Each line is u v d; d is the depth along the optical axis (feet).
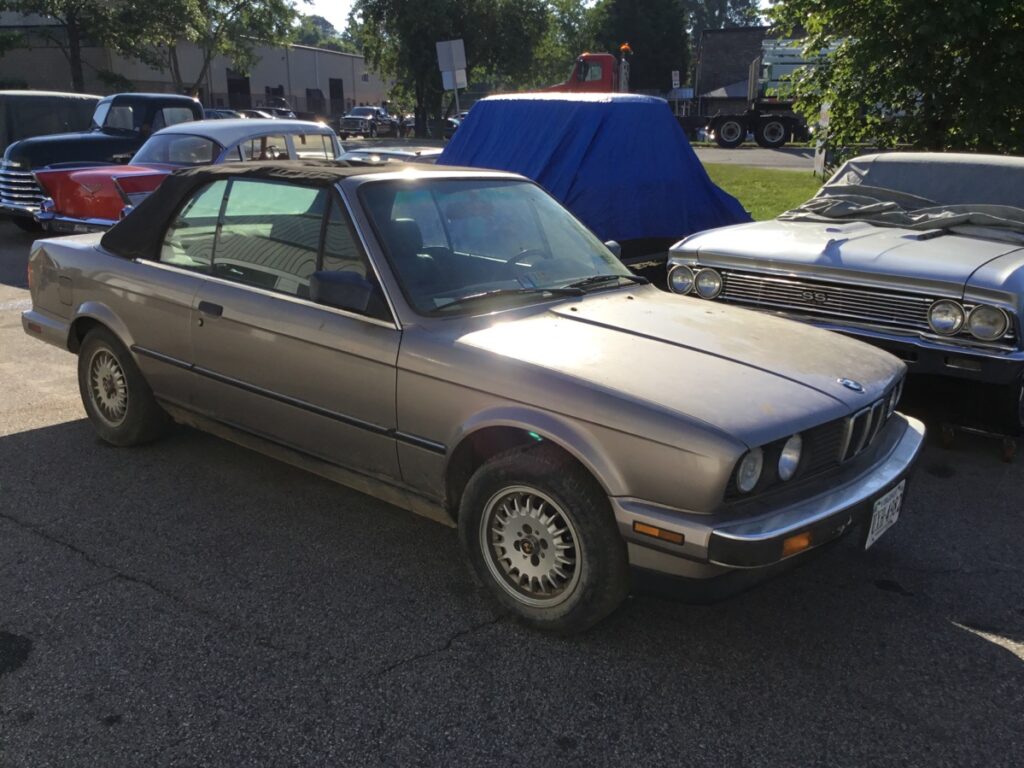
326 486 14.78
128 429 15.64
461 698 9.30
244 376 13.21
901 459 11.03
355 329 11.65
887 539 13.50
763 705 9.34
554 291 12.44
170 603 11.01
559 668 9.89
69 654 9.87
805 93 34.40
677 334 11.44
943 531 13.80
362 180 12.45
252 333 12.87
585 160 26.68
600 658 10.10
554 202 14.82
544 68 157.69
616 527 9.68
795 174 64.54
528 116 28.32
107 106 44.50
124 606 10.90
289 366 12.48
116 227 15.69
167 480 14.79
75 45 113.09
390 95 149.07
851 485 10.15
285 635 10.39
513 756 8.46
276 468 15.47
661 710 9.21
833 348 11.87
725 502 9.19
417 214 12.55
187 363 14.12
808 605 11.48
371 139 144.25
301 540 12.83
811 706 9.35
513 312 11.84
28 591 11.18
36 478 14.73
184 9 117.08
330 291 11.42
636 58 212.84
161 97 44.93
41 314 16.83
